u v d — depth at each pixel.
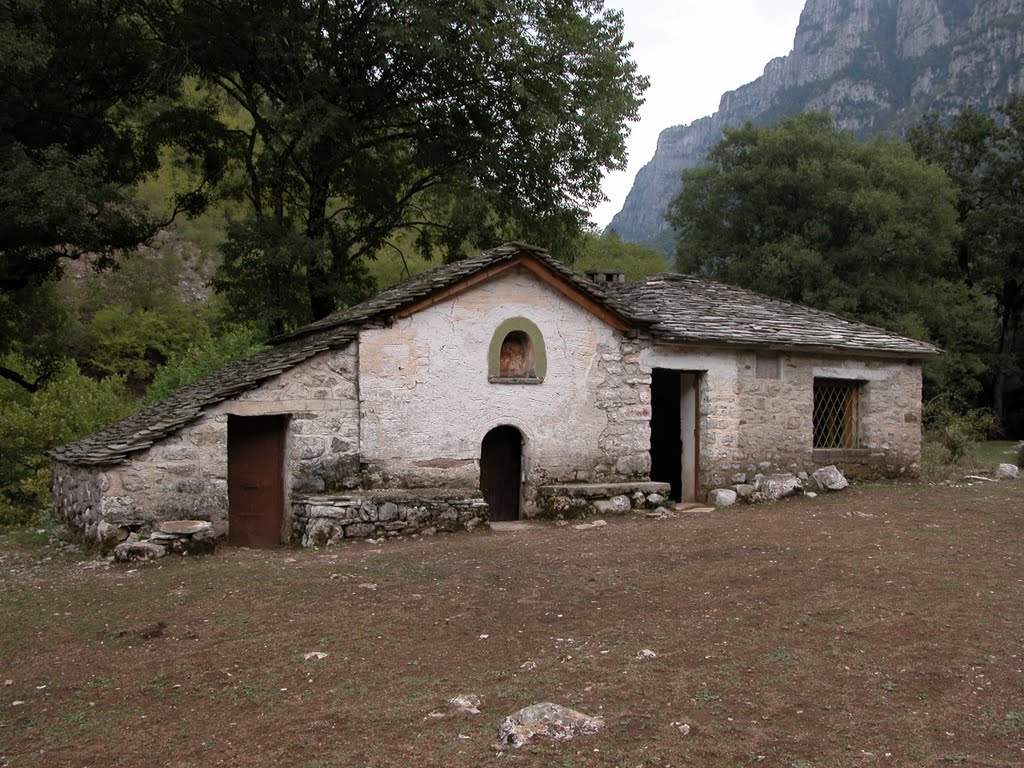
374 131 21.47
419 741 4.37
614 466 12.86
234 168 23.00
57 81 16.67
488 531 11.02
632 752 4.18
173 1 18.73
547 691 5.07
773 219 33.84
